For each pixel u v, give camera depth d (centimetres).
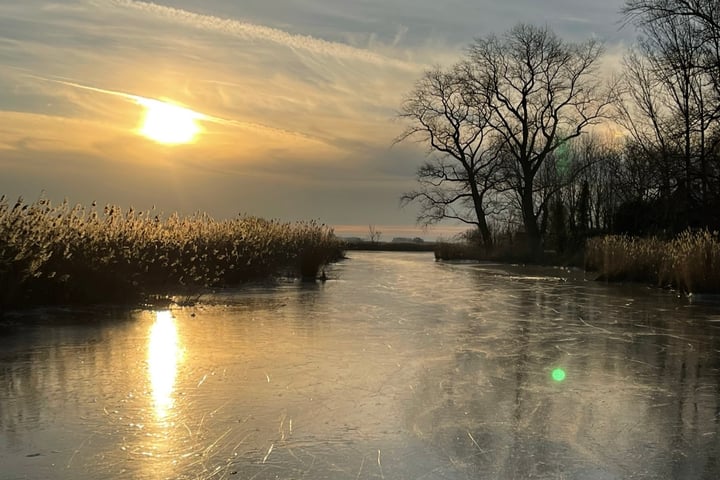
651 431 507
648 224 2973
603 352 830
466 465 430
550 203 4334
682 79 2411
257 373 674
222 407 549
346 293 1551
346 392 609
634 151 2933
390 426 510
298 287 1702
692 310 1286
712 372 716
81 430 482
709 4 2211
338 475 408
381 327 1007
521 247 3891
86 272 1173
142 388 600
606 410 565
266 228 2273
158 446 452
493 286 1862
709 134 2367
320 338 891
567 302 1425
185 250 1534
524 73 4044
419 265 3108
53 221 1188
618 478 411
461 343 880
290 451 449
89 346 791
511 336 947
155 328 937
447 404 576
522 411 559
